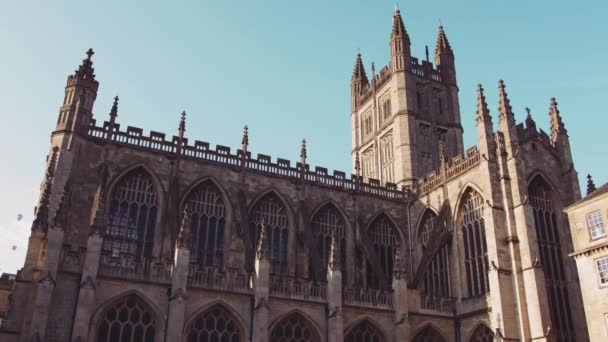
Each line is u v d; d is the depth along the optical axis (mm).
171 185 68750
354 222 79188
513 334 60250
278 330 60781
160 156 69938
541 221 67750
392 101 99688
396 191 84875
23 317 52125
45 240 55688
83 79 67812
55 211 60719
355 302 64562
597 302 52969
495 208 65562
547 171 70375
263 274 59375
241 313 58719
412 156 92500
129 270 55938
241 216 69938
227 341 58031
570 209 58562
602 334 51875
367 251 75250
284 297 61156
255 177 74812
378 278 71688
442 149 81812
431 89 101500
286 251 73750
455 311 69750
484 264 67625
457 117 101250
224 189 72000
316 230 77125
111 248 63812
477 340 65938
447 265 73688
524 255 62344
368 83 113000
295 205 76125
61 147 63281
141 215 67000
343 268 76625
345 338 63281
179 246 56688
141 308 55750
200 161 71875
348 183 82000
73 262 54625
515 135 68500
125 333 54344
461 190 73625
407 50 101812
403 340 63406
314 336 61875
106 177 65688
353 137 111625
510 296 61844
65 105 66188
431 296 69062
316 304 62656
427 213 80500
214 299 57969
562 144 72625
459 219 73812
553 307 63156
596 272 53844
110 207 65438
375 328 64875
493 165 68312
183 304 54750
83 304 51219
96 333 52781
